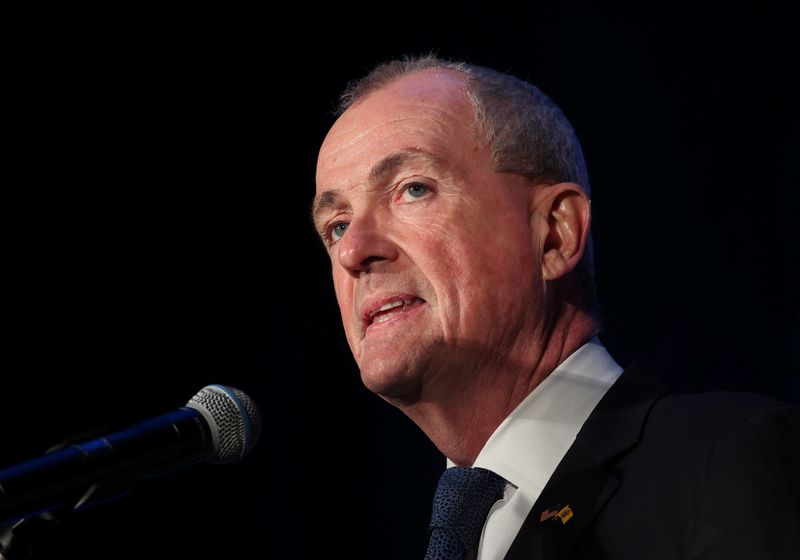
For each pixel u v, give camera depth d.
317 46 11.38
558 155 4.70
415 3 11.11
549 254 4.54
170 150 11.20
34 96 10.58
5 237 10.26
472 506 4.21
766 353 9.39
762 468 3.50
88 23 10.90
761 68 9.84
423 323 4.31
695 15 10.14
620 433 4.04
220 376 10.99
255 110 11.44
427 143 4.46
